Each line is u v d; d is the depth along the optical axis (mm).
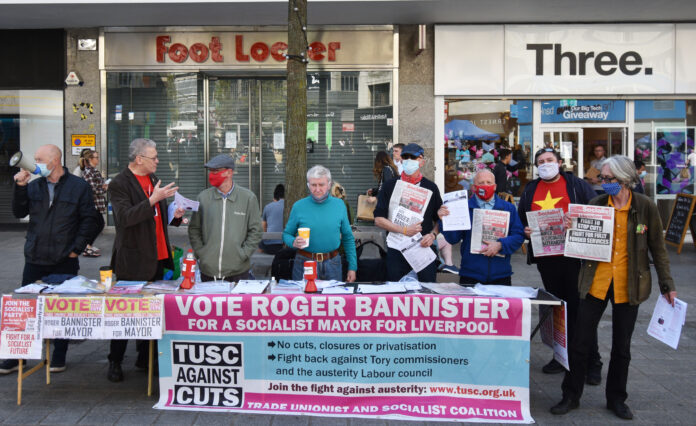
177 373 4207
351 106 11266
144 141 4688
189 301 4129
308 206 4984
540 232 4738
